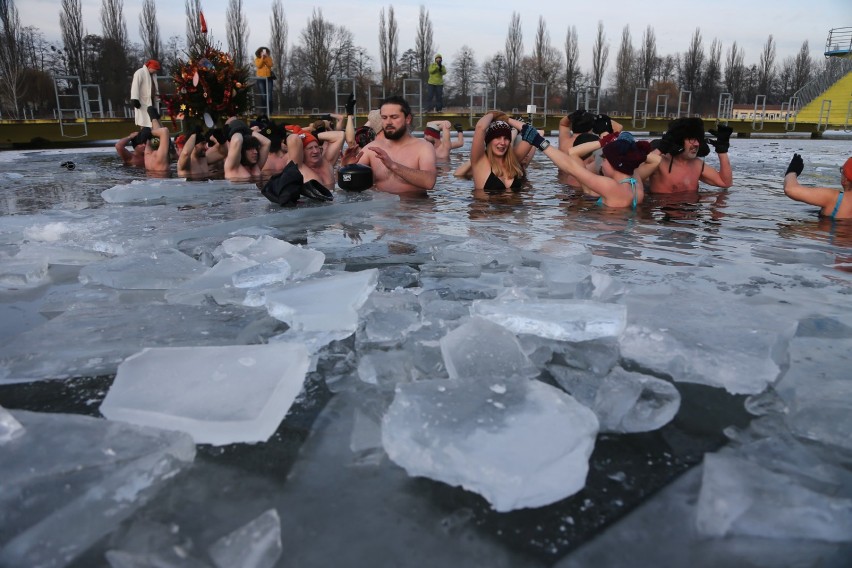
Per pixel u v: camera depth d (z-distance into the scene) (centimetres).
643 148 376
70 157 805
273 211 327
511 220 318
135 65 3459
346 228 292
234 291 170
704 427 98
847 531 72
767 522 73
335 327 138
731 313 149
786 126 2011
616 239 265
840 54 3259
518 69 3938
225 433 91
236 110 797
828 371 119
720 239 267
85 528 71
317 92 3509
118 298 170
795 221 318
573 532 73
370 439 93
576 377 113
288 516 75
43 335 137
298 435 95
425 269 203
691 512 77
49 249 217
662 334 129
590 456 89
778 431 97
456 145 873
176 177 557
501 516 76
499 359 115
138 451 83
